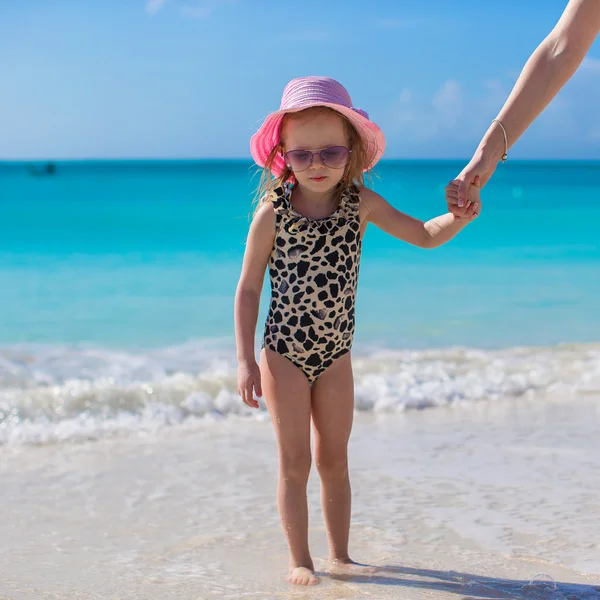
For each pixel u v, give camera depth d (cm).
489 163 287
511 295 1132
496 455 463
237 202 3056
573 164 13788
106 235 1888
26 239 1781
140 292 1134
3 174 7075
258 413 571
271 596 273
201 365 720
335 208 320
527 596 268
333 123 317
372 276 1314
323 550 331
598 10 280
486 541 332
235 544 338
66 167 10500
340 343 314
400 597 269
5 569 307
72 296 1094
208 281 1243
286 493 305
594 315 982
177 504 389
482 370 690
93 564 314
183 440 506
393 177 6788
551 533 341
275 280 314
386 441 495
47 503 391
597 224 2239
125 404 574
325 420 315
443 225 316
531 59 291
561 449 476
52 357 742
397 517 362
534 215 2525
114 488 414
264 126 331
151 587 286
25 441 499
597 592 271
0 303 1033
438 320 948
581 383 657
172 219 2330
